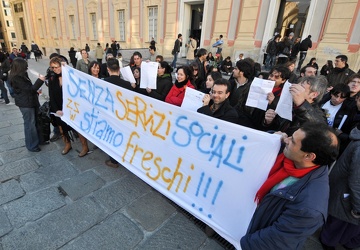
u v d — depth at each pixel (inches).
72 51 430.9
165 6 501.0
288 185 45.0
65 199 89.7
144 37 567.2
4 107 208.2
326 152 39.0
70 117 119.4
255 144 55.7
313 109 61.5
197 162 69.3
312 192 40.6
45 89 273.7
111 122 100.6
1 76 208.5
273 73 92.7
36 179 100.7
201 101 86.2
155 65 114.4
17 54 445.7
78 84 112.0
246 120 90.0
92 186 98.0
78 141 138.7
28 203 86.2
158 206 88.8
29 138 120.3
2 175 102.4
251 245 46.4
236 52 395.5
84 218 80.9
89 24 709.9
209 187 66.9
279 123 73.7
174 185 76.0
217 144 64.0
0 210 82.2
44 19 933.8
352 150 60.4
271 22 353.1
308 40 300.2
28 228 75.4
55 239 72.1
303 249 73.9
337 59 150.4
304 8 497.0
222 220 64.4
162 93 124.9
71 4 747.4
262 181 55.2
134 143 91.0
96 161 117.3
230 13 395.9
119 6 595.5
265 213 47.0
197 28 510.0
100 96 102.9
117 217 82.4
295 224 40.0
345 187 62.6
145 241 73.7
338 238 69.1
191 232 78.1
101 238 73.5
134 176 106.4
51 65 113.6
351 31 292.5
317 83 64.4
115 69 105.7
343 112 88.9
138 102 85.9
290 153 43.2
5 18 1883.6
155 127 81.2
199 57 173.8
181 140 73.3
